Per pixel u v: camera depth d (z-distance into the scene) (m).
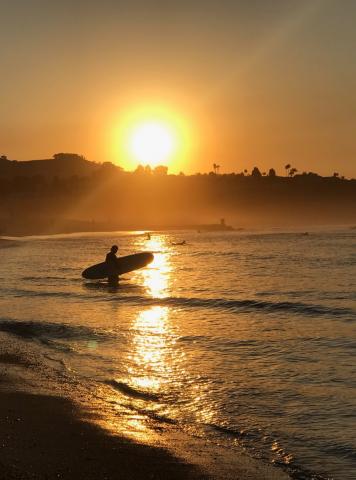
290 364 19.62
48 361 20.23
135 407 15.26
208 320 28.75
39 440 12.45
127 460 11.53
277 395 16.27
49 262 72.75
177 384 17.44
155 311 31.55
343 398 15.84
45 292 40.38
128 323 27.66
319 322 27.92
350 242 120.75
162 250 104.75
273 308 32.44
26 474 10.56
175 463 11.51
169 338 24.14
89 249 108.94
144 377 18.25
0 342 23.45
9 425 13.43
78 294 39.31
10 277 51.91
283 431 13.55
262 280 49.31
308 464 11.73
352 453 12.26
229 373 18.62
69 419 13.99
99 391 16.66
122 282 48.06
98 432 13.11
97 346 22.69
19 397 15.86
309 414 14.66
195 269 62.16
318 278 50.28
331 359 20.16
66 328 26.14
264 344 22.81
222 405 15.48
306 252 89.69
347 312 30.70
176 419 14.39
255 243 127.25
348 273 54.56
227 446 12.62
